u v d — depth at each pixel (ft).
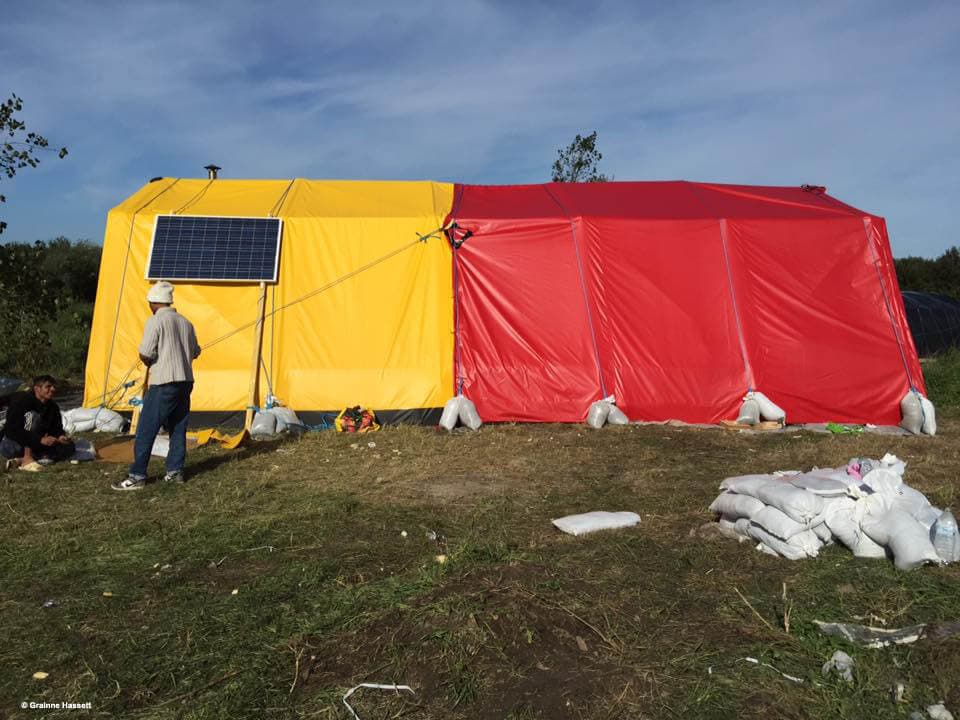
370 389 32.96
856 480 16.11
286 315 33.35
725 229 34.63
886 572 14.49
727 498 17.54
